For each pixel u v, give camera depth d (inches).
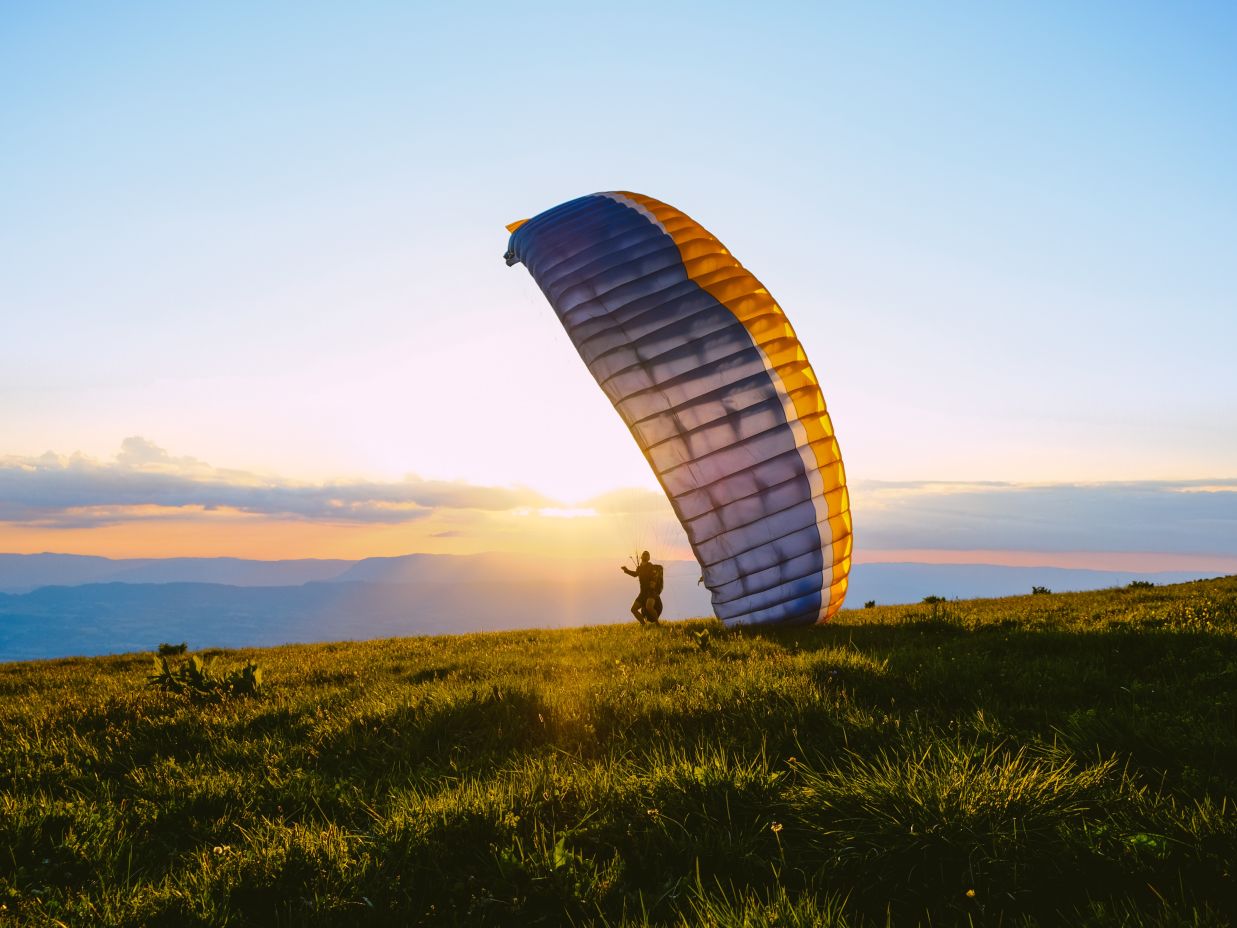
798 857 196.9
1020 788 204.1
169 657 499.8
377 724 355.6
